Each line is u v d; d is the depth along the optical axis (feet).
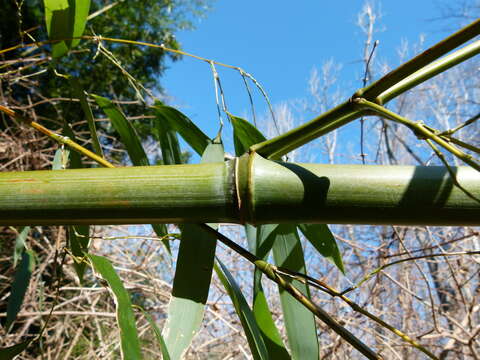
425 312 3.11
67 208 0.62
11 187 0.63
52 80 4.91
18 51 5.01
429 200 0.60
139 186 0.63
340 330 0.62
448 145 0.51
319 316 0.63
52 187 0.63
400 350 2.91
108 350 2.89
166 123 1.20
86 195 0.63
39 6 6.06
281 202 0.63
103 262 0.74
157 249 3.01
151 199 0.63
